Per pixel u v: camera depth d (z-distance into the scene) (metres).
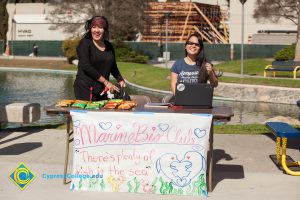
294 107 19.58
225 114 5.80
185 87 6.07
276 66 26.42
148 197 5.84
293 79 23.23
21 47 53.22
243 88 21.59
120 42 41.62
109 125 5.92
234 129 10.70
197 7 55.31
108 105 6.08
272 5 40.84
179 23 55.16
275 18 44.88
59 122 14.57
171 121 5.82
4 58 47.25
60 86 27.67
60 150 8.33
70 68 39.72
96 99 6.84
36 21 59.09
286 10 41.16
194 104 6.09
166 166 5.89
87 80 6.76
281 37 47.44
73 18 46.78
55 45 51.47
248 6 53.66
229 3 57.44
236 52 44.47
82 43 6.70
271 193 6.11
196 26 55.22
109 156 5.96
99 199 5.79
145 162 5.91
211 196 5.93
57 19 49.09
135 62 40.97
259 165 7.48
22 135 9.66
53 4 46.88
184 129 5.82
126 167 5.95
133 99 7.33
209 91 6.05
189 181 5.88
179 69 6.67
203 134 5.80
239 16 53.81
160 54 46.22
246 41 53.84
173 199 5.79
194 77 6.63
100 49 6.76
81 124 5.95
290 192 6.15
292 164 7.35
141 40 53.16
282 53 34.62
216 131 10.38
